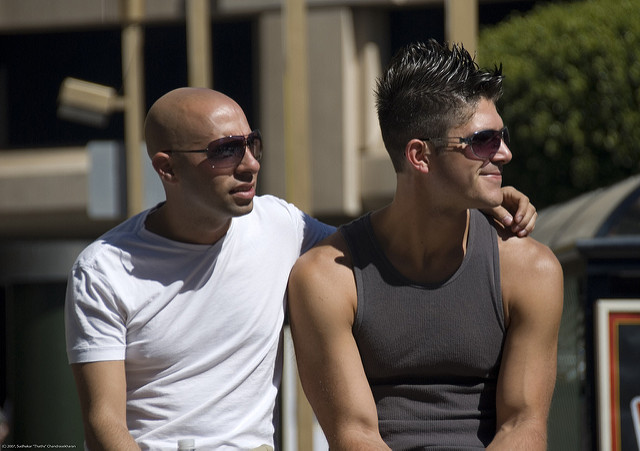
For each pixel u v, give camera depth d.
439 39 47.41
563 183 37.00
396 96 11.27
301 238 12.34
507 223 11.62
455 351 11.30
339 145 46.69
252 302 11.58
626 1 37.31
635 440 16.83
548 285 11.38
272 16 47.28
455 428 11.27
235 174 11.23
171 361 11.41
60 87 51.59
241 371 11.53
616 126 36.47
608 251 16.92
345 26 46.66
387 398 11.42
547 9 39.22
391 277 11.41
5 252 31.86
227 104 11.41
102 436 10.84
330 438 11.33
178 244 11.43
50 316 31.50
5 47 52.06
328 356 11.34
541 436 11.04
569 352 19.27
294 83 35.84
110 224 53.84
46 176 50.53
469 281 11.36
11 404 32.06
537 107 36.81
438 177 11.04
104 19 49.44
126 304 11.27
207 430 11.38
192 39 37.94
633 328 16.92
